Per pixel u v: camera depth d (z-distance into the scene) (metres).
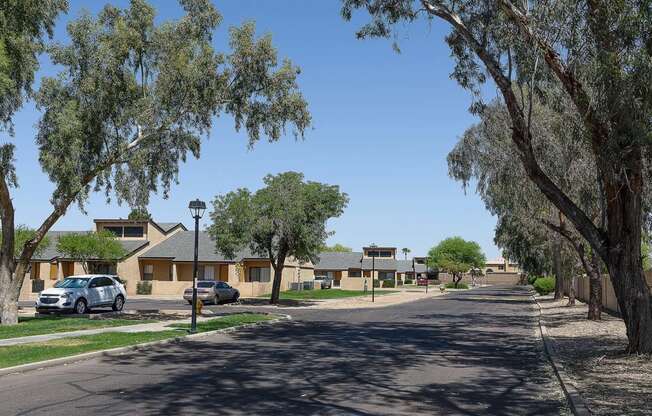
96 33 24.27
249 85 25.89
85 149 24.58
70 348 16.25
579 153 21.62
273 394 11.00
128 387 11.62
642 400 9.91
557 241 34.69
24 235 45.69
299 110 26.33
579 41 12.50
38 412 9.45
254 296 53.41
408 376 13.13
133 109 24.53
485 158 27.41
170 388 11.54
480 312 36.28
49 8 23.27
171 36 24.75
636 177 13.98
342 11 16.75
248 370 13.77
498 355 16.78
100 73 24.06
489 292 76.38
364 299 52.59
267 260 58.00
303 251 42.06
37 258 55.22
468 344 19.41
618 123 12.26
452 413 9.62
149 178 26.50
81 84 24.00
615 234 14.82
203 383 12.09
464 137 28.62
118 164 25.61
